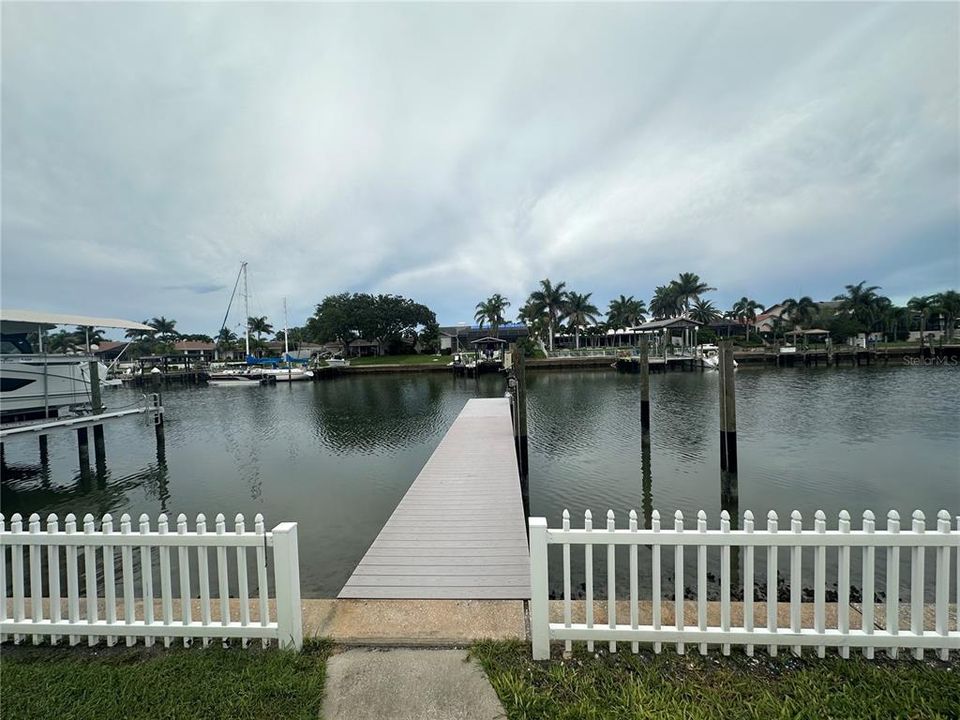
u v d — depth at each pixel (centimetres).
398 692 270
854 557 679
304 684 271
